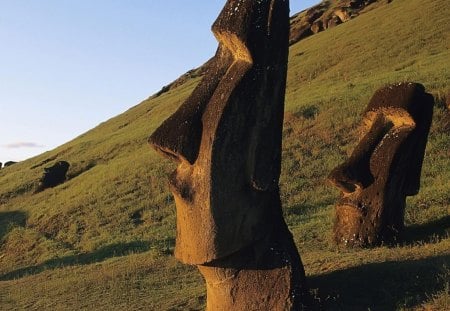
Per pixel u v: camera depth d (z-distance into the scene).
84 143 42.00
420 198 12.65
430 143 17.89
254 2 6.46
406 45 35.31
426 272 7.28
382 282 7.30
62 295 11.27
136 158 27.95
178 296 9.45
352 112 22.73
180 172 6.77
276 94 6.55
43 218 23.41
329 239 11.04
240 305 6.74
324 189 17.36
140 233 18.17
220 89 6.52
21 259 19.52
